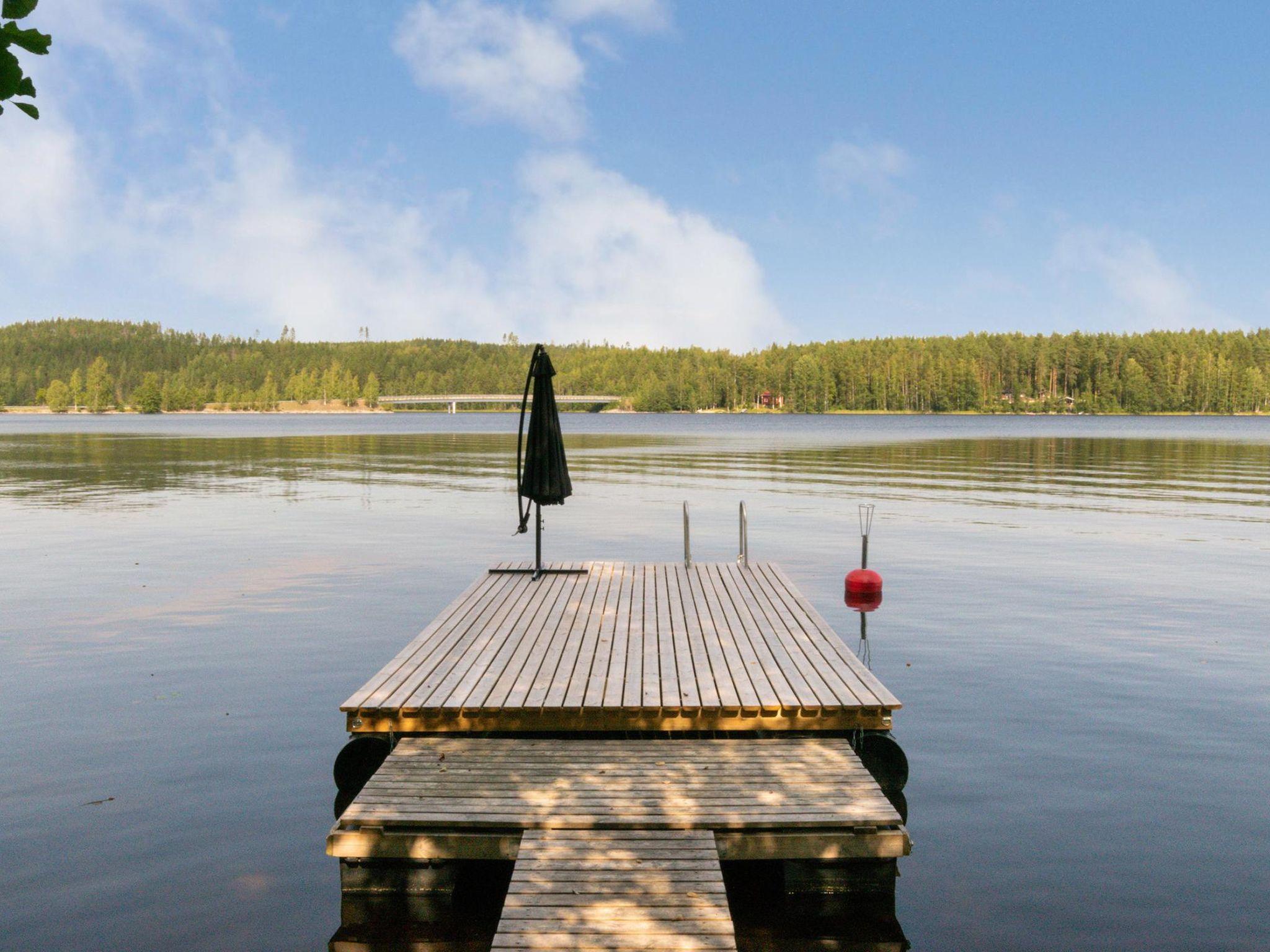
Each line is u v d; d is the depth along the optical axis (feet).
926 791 24.20
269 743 27.81
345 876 20.03
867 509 86.22
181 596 48.37
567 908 16.90
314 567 56.80
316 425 472.44
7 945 17.44
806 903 19.69
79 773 25.52
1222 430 340.18
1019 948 17.38
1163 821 22.48
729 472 134.00
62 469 140.15
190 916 18.67
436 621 34.71
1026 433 318.04
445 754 23.57
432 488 108.68
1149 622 42.14
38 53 7.06
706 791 21.26
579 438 279.28
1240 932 17.83
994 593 48.67
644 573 45.37
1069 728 28.60
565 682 26.66
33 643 38.78
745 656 29.53
